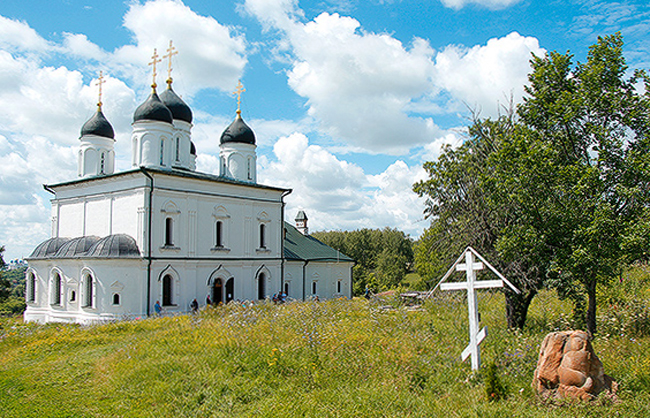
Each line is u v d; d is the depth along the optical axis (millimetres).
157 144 32438
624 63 12539
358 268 84562
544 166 12258
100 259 28906
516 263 14344
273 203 38438
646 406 7715
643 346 10922
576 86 13180
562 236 12648
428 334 13414
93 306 29234
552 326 15008
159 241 30203
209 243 33375
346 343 11852
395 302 23125
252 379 10102
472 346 10000
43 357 14711
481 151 16422
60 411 9242
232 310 20609
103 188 32281
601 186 11812
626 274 20250
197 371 10766
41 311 32688
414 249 51594
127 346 14469
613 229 11594
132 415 8844
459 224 16922
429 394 8797
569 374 8227
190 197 32156
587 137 12727
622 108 12195
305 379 9727
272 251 38312
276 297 36750
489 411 7648
